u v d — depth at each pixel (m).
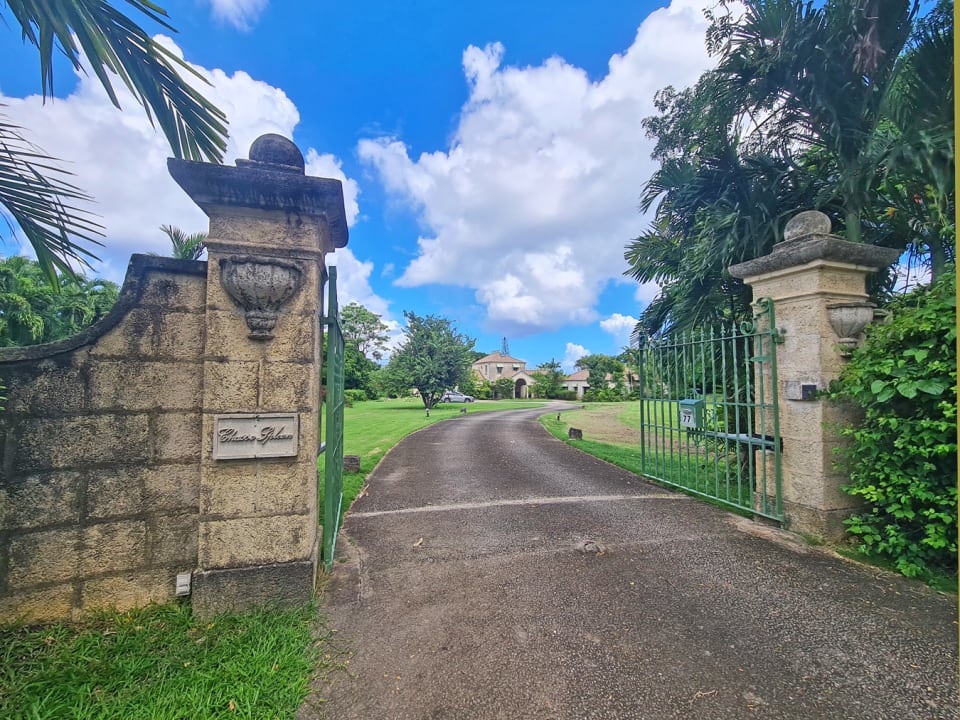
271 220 2.63
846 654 2.13
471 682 1.95
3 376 2.23
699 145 5.40
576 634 2.32
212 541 2.48
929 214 4.06
